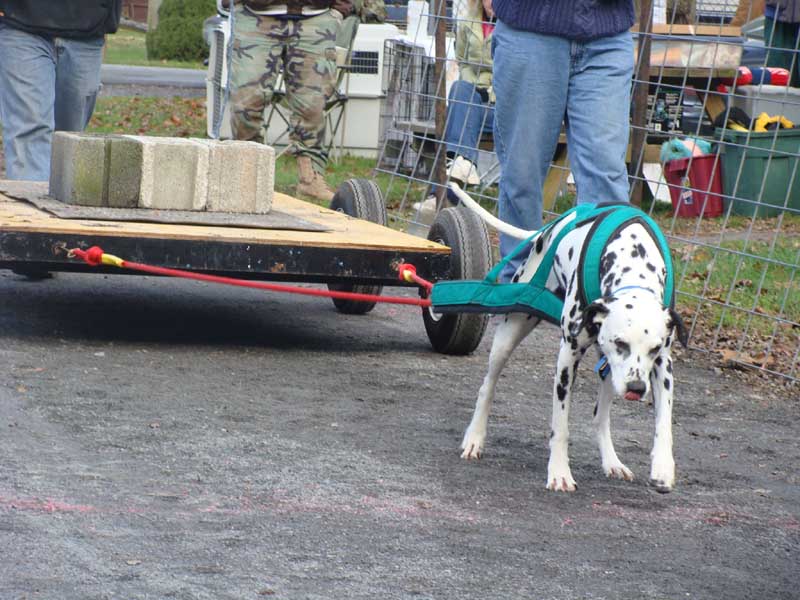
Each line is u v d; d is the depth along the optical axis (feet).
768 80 50.60
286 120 53.78
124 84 89.76
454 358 27.84
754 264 37.88
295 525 16.60
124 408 21.71
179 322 29.63
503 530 16.98
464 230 27.32
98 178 27.37
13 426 20.11
